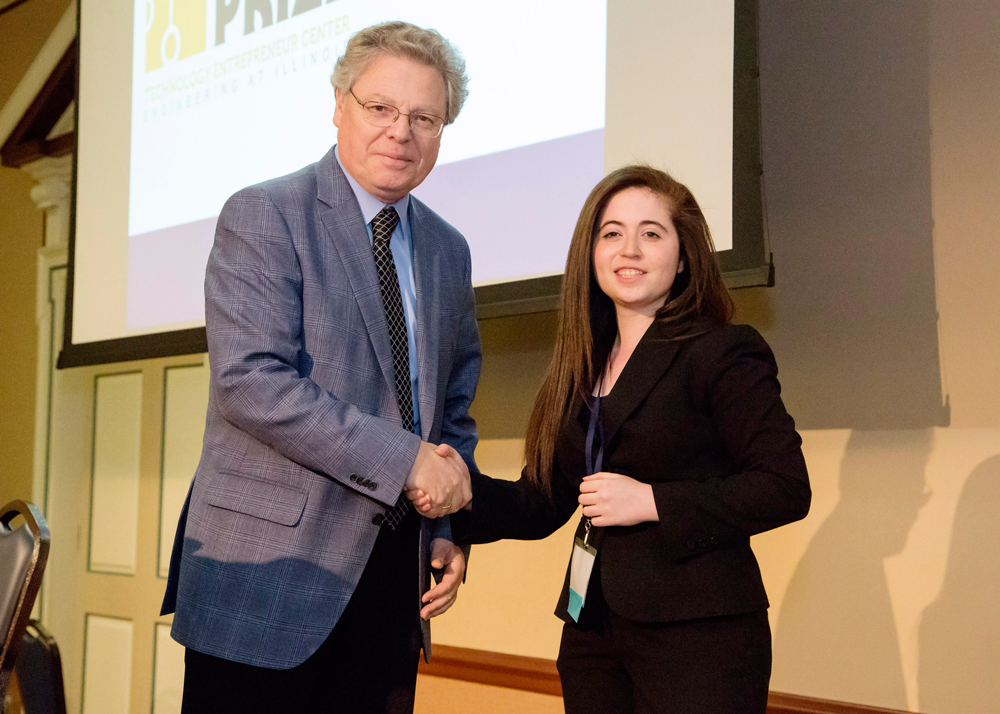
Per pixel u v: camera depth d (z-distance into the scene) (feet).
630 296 4.80
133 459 13.07
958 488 6.67
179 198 11.22
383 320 5.11
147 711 12.25
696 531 4.30
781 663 7.26
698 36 7.39
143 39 12.05
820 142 7.53
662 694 4.33
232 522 4.79
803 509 4.22
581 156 8.02
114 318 11.78
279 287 4.83
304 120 10.02
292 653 4.67
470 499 4.97
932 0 7.14
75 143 12.73
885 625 6.86
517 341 8.96
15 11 15.47
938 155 7.00
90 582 13.37
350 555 4.85
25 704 4.89
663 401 4.58
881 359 7.07
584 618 4.74
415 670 5.30
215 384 4.73
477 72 8.82
